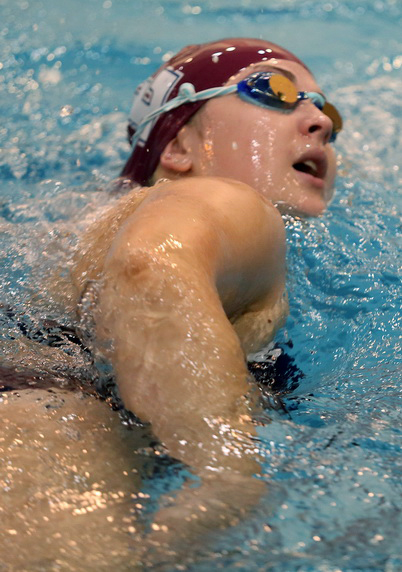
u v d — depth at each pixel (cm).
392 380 474
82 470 336
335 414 409
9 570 279
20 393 399
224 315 363
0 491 320
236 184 448
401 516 307
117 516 307
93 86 1303
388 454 357
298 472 332
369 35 1680
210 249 381
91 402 387
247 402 352
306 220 691
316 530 297
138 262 362
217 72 718
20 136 1057
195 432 334
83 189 805
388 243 688
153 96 759
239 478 323
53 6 1773
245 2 1900
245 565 279
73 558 285
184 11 1811
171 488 320
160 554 285
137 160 775
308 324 555
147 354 349
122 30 1630
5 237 641
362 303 588
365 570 276
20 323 494
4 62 1396
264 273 448
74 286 501
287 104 697
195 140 716
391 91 1275
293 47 1566
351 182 860
